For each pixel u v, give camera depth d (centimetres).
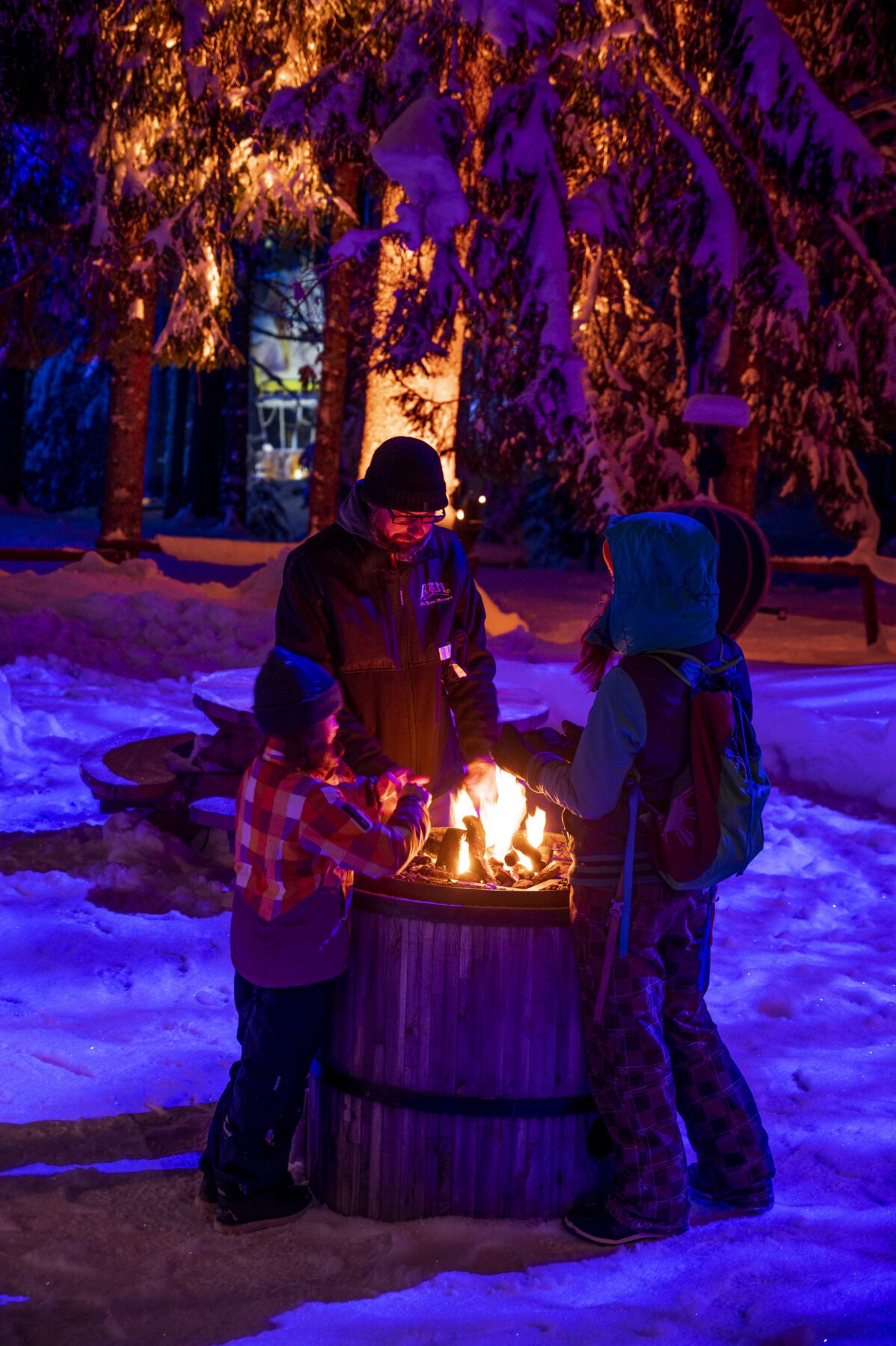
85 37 1259
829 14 1309
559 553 2719
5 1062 374
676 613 283
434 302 1070
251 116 1297
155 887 532
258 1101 288
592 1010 287
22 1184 311
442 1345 253
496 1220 296
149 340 1480
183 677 1008
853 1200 314
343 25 1228
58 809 636
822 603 1730
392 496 309
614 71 1152
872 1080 384
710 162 1159
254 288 2997
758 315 1318
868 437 1658
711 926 306
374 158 1036
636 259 1315
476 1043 289
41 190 1502
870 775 742
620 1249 289
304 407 4228
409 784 294
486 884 301
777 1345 253
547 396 1126
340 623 323
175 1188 313
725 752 279
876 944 508
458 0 1050
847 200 1164
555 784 288
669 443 1592
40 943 465
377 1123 296
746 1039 414
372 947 291
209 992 436
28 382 3719
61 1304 265
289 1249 287
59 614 1105
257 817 282
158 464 3975
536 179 1093
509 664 977
